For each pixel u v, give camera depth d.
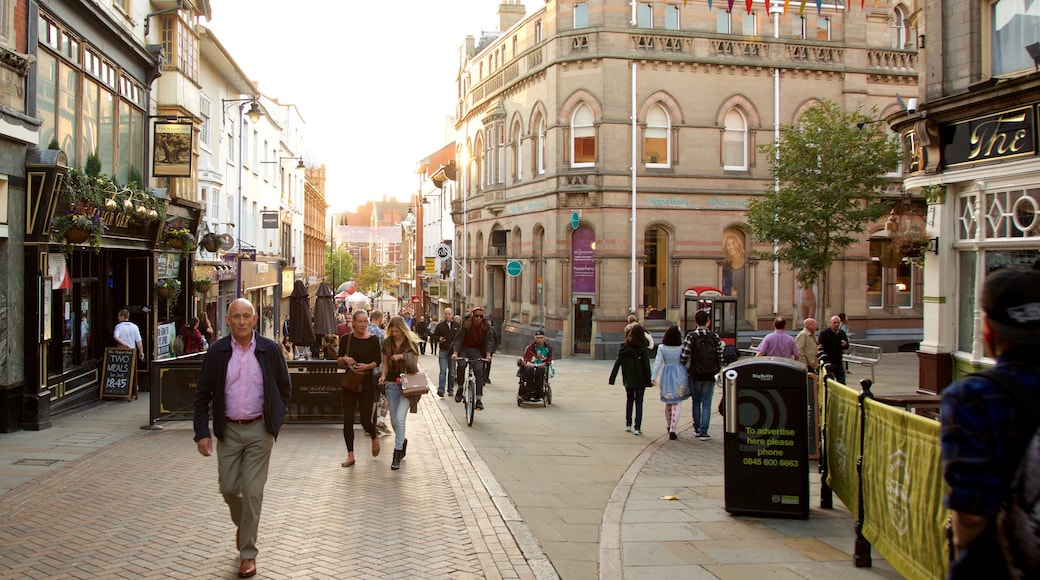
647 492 8.34
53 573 5.56
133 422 12.62
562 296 29.75
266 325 36.59
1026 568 2.68
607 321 28.78
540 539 6.64
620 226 28.98
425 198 62.66
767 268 30.03
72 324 14.95
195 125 20.62
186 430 11.85
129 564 5.78
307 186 52.41
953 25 11.96
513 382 20.98
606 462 10.08
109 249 16.44
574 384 20.44
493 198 35.97
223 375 5.85
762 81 29.97
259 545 6.27
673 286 29.34
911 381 19.53
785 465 7.26
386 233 151.00
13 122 10.95
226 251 26.73
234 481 5.88
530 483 8.82
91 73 14.24
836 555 6.16
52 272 12.40
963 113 11.65
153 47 17.44
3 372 11.28
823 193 21.55
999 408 2.79
